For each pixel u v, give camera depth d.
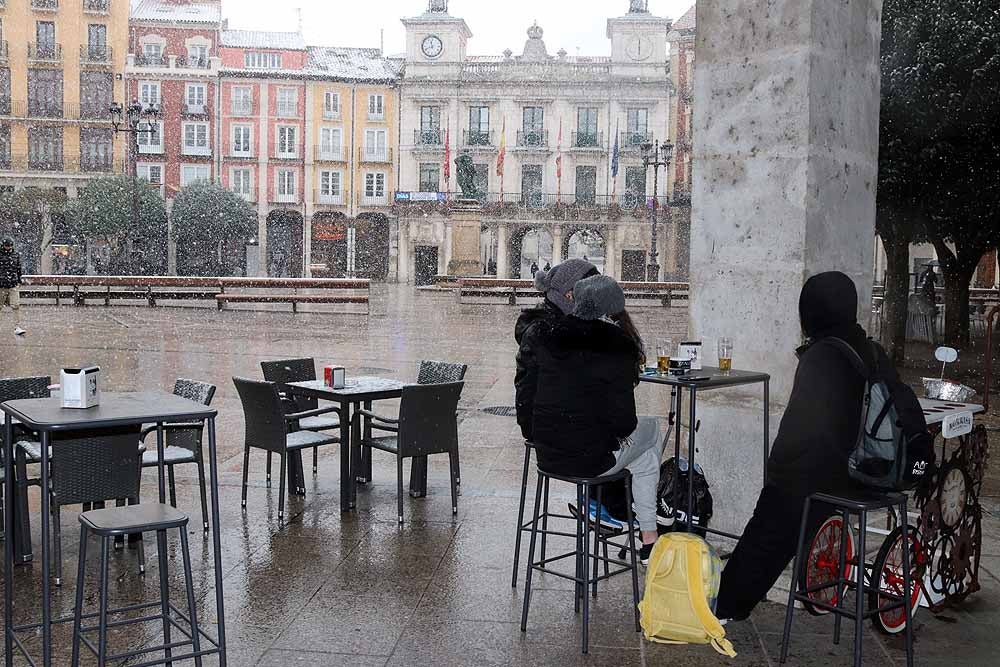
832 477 3.72
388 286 48.56
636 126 55.62
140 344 15.79
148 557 4.95
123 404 3.82
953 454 4.39
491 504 6.11
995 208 14.93
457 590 4.50
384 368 13.31
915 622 4.23
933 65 13.19
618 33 55.38
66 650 3.77
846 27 4.60
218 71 55.34
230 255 54.56
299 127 56.59
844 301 3.77
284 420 5.66
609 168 55.88
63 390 3.67
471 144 56.62
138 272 41.62
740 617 4.02
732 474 4.85
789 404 3.79
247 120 56.16
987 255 33.97
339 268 58.19
